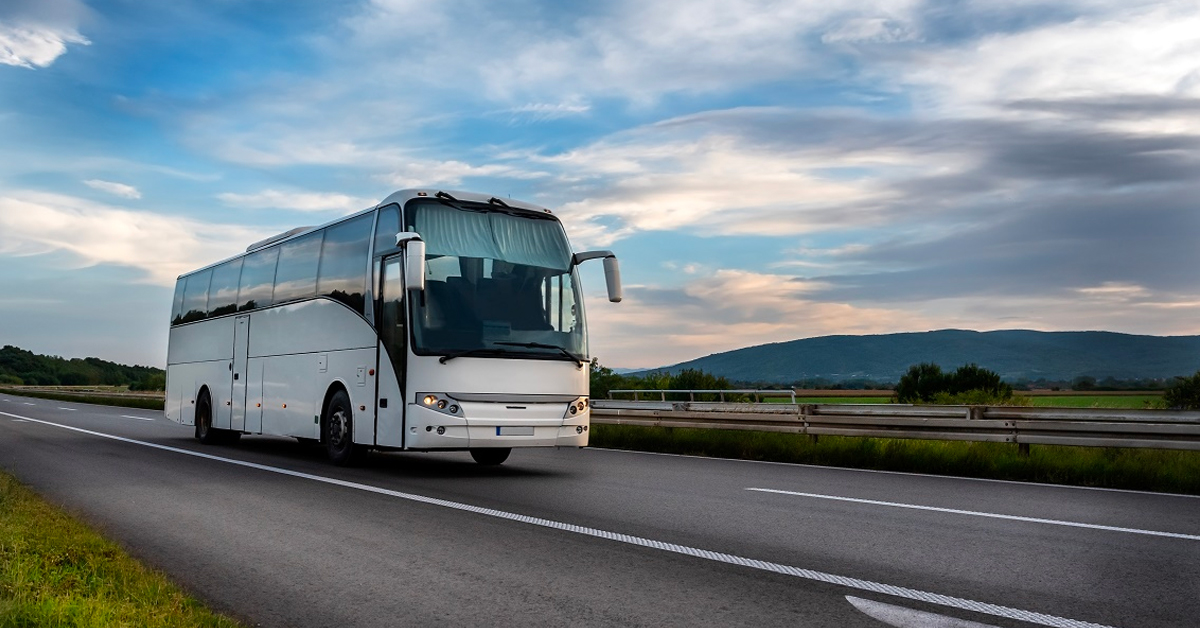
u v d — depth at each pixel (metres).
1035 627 4.85
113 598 5.20
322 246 15.14
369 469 13.66
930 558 6.64
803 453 15.78
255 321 17.53
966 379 53.56
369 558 6.73
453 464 14.79
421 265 11.71
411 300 12.25
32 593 5.04
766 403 24.81
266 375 16.83
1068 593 5.58
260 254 17.75
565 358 12.92
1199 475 11.19
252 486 11.28
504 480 12.09
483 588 5.74
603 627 4.82
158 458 15.44
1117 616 5.06
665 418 20.02
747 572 6.16
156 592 5.39
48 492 10.65
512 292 12.82
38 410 40.34
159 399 48.56
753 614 5.07
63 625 4.48
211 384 19.52
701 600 5.39
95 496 10.31
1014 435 13.61
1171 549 7.03
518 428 12.46
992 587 5.73
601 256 13.58
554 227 13.66
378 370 12.91
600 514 8.83
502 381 12.41
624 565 6.39
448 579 6.00
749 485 11.50
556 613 5.12
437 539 7.48
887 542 7.29
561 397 12.84
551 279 13.20
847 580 5.90
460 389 12.13
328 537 7.62
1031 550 6.96
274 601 5.52
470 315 12.41
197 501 9.88
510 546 7.13
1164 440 12.04
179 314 22.19
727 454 17.23
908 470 13.93
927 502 9.78
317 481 11.88
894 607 5.21
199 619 4.84
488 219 13.09
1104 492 10.89
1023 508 9.34
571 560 6.57
